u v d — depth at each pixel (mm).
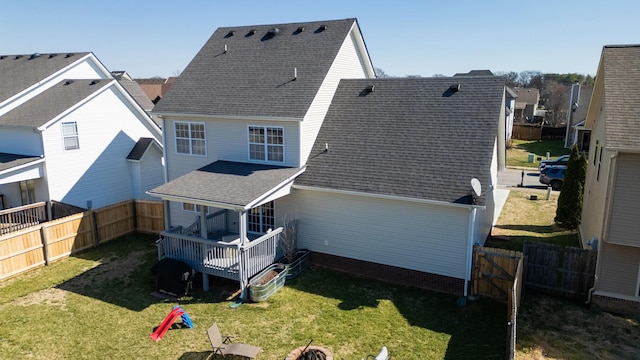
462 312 12906
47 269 16219
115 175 23250
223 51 21156
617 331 11812
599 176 14672
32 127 19297
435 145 15430
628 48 14555
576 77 115062
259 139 17250
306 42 19734
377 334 11750
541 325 12148
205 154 18609
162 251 15531
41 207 20047
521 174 34156
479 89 16781
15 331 11969
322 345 11242
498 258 13289
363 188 14836
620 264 12680
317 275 15609
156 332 11711
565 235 19516
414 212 14273
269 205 17047
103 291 14469
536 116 70062
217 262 14406
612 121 12289
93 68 26938
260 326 12180
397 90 18219
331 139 17266
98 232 18734
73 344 11406
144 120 24766
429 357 10734
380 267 15227
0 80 23688
